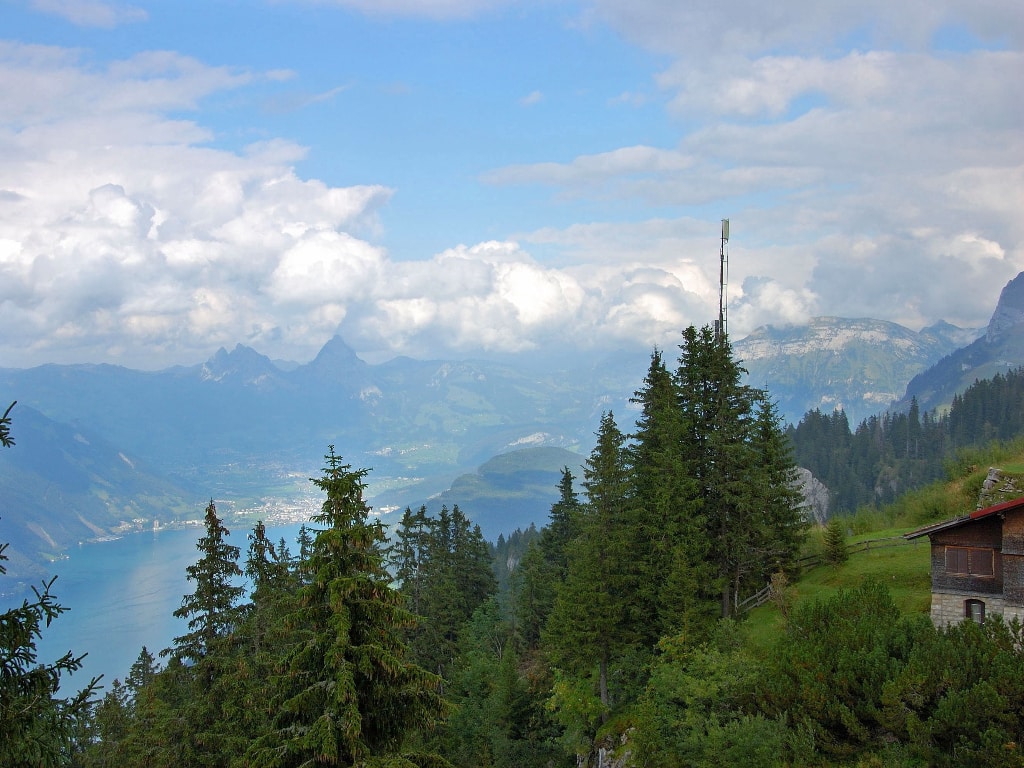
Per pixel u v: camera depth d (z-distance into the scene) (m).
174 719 30.34
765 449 55.06
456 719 50.31
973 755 24.78
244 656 32.81
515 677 54.00
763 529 48.62
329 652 18.97
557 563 80.62
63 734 14.99
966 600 36.88
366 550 20.95
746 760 28.66
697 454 49.97
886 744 27.73
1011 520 35.28
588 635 45.09
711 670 35.72
